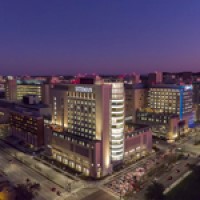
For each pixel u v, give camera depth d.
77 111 132.12
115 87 118.06
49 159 137.25
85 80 134.75
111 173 117.00
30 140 161.50
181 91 196.00
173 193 96.31
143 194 96.50
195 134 194.38
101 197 94.75
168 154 143.75
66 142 129.00
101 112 114.50
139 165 127.62
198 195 94.31
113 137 120.38
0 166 127.62
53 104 152.25
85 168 117.56
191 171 118.44
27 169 123.38
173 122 180.25
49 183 107.12
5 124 198.12
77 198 93.94
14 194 92.12
